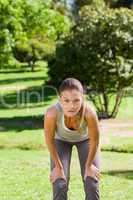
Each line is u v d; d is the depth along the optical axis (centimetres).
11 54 2748
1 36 2639
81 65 2594
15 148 1992
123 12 2661
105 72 2594
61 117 637
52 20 2864
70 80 622
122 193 1004
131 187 1080
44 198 944
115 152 1884
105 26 2625
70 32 2722
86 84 2633
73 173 1266
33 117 2956
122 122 2603
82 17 2703
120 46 2589
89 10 2719
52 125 636
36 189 1031
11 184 1093
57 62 2652
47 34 2870
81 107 627
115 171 1407
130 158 1719
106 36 2609
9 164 1434
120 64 2594
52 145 638
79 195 971
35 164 1445
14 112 3200
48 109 642
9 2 2609
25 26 2759
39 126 2594
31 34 2822
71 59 2612
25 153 1808
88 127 632
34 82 4834
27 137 2217
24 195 970
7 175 1218
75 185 1074
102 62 2575
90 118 627
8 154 1764
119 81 2612
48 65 3347
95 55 2581
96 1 3312
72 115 620
